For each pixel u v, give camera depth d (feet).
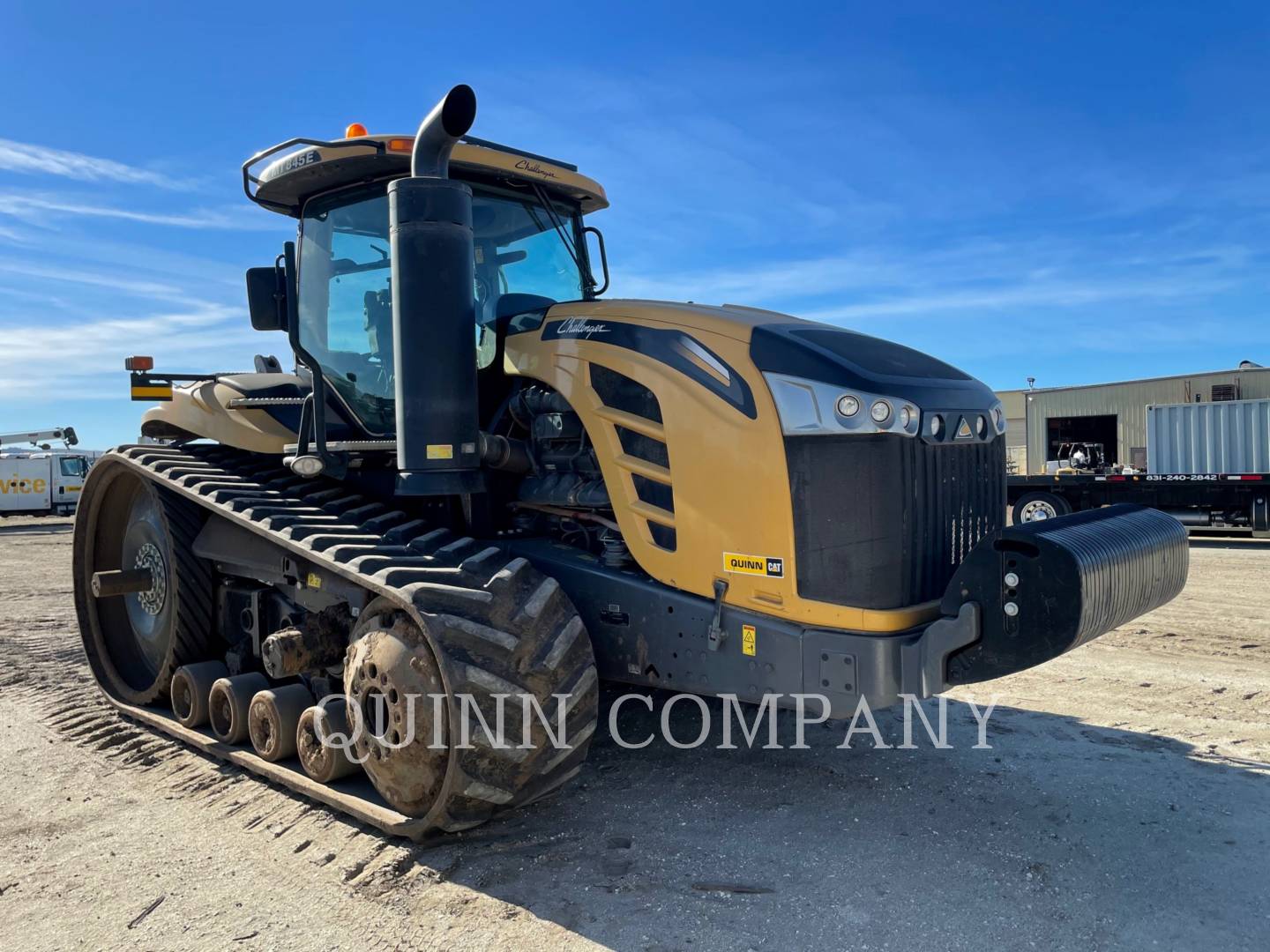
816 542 10.55
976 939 8.78
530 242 14.56
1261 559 37.73
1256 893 9.57
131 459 16.02
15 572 42.47
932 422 10.84
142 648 18.03
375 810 11.28
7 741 15.84
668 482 11.50
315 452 13.20
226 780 13.66
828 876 10.10
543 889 9.96
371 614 11.47
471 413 11.88
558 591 11.28
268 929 9.35
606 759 13.93
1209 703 16.53
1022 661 9.77
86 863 11.00
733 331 11.34
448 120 11.12
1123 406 77.56
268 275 14.30
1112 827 11.25
